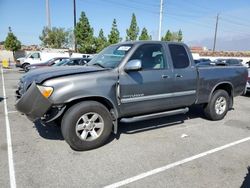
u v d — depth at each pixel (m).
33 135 5.14
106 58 5.10
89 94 4.24
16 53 41.09
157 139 5.06
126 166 3.90
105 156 4.23
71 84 4.12
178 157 4.26
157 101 5.08
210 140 5.10
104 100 4.55
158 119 6.43
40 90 4.04
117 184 3.41
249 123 6.39
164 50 5.21
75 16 29.17
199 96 5.87
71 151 4.39
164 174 3.69
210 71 6.01
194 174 3.71
